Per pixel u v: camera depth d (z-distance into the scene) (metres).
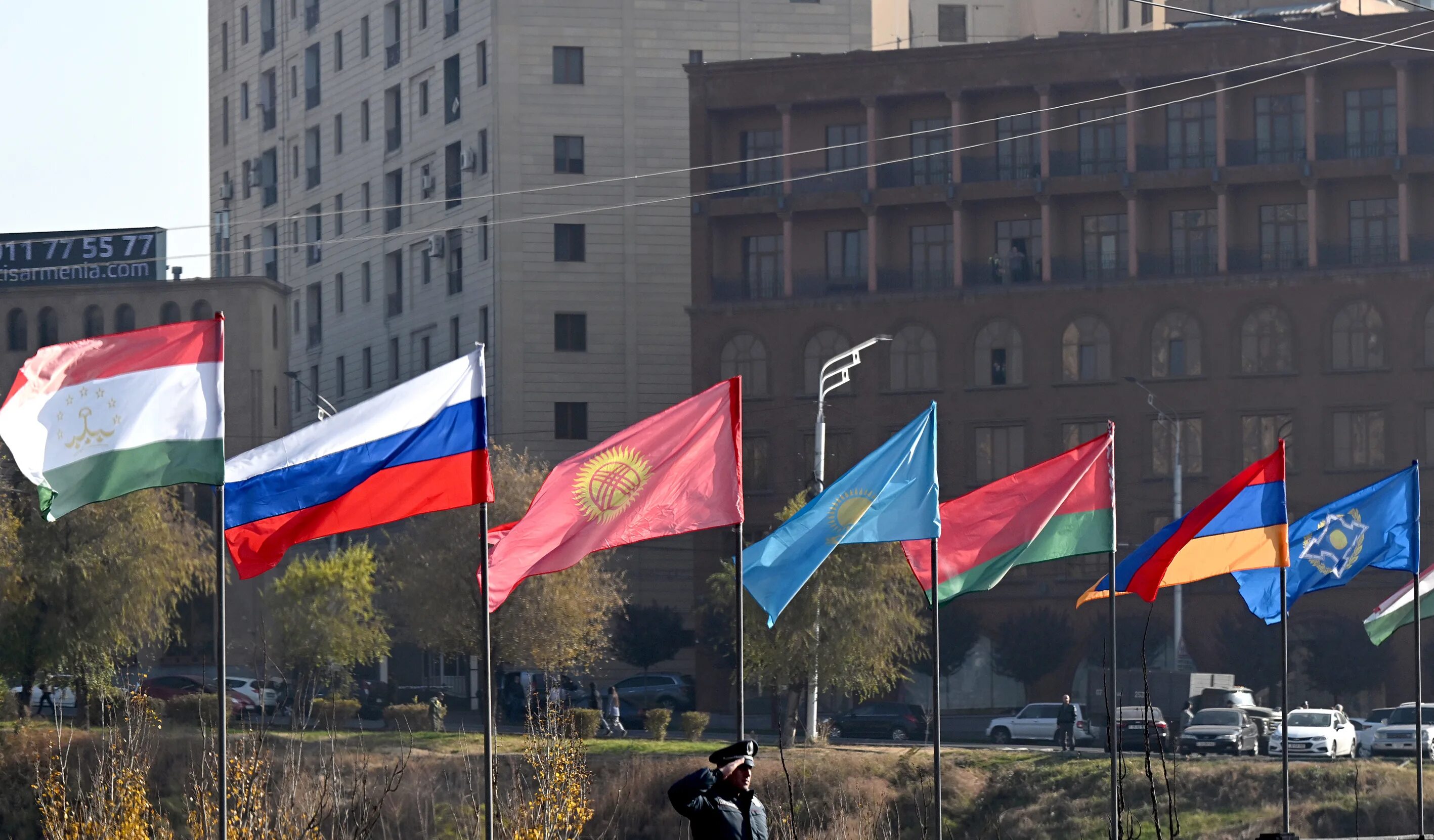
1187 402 157.12
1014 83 162.75
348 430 39.28
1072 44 161.50
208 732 90.44
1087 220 162.88
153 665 152.38
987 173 164.62
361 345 190.75
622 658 157.75
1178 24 175.25
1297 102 159.00
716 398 43.72
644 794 91.19
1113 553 51.69
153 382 37.19
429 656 164.38
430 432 39.88
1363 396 153.50
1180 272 159.75
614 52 175.00
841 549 107.31
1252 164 157.00
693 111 169.50
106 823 43.25
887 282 165.88
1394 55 153.88
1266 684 146.50
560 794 57.84
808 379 165.62
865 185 166.38
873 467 48.44
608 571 161.50
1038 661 151.25
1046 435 160.00
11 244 180.88
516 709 129.88
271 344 182.25
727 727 136.62
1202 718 107.12
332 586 123.62
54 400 36.16
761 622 107.19
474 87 175.75
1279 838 29.05
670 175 174.62
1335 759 104.88
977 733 134.88
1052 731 120.69
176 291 178.50
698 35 176.62
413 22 184.38
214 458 37.41
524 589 120.12
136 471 36.88
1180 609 140.88
